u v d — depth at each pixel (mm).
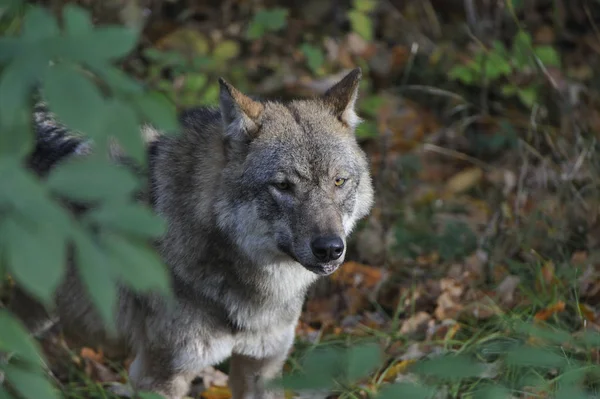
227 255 8141
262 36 15211
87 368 10117
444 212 13227
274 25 14422
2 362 4207
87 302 8742
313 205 7836
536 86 14312
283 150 7977
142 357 8586
